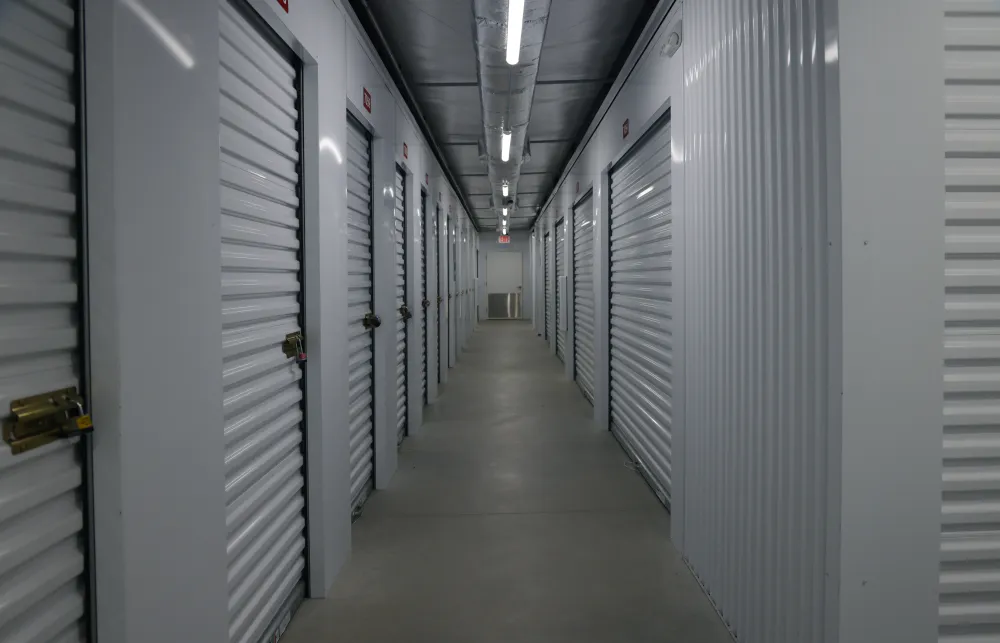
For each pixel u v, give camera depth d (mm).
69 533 1111
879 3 1456
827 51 1505
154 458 1276
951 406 1502
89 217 1132
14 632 998
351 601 2480
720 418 2334
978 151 1483
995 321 1495
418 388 5449
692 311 2705
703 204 2527
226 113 1749
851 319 1469
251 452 1940
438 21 3514
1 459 942
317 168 2424
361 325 3574
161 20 1289
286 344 2275
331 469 2600
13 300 968
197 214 1449
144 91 1232
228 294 1803
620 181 4852
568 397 6949
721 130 2295
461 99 5047
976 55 1481
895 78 1460
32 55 1014
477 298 18031
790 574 1766
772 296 1862
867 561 1500
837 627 1510
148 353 1251
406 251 5188
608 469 4270
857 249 1465
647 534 3152
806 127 1631
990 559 1521
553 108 5426
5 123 958
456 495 3742
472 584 2617
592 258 6266
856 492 1489
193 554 1448
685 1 2740
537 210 13562
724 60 2252
